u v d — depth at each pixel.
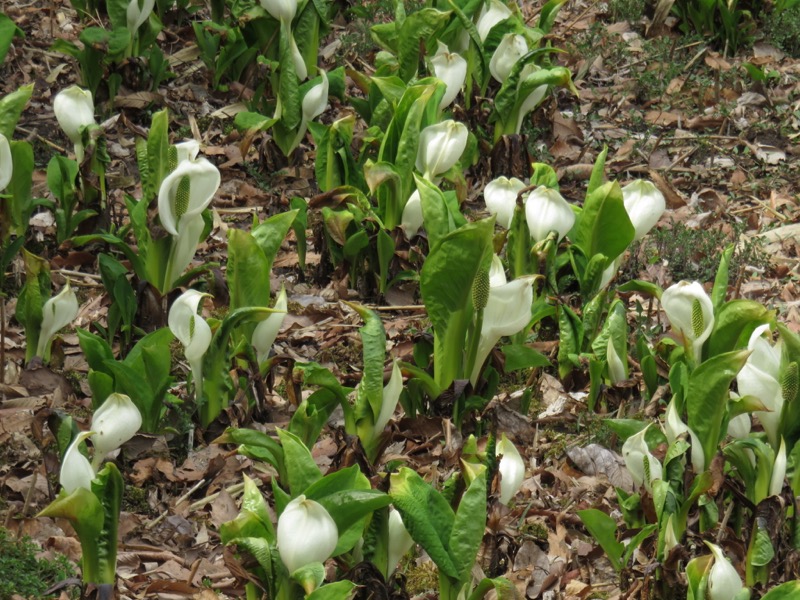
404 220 4.09
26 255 3.69
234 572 3.22
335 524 3.21
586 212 3.91
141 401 3.60
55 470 3.46
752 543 3.35
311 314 4.07
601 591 3.46
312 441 3.51
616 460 3.69
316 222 4.25
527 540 3.54
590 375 3.78
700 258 4.31
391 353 3.90
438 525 3.22
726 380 3.35
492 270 3.65
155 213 3.79
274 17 4.53
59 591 3.35
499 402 3.80
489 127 4.56
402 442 3.70
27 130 4.54
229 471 3.64
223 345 3.63
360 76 4.54
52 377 3.76
